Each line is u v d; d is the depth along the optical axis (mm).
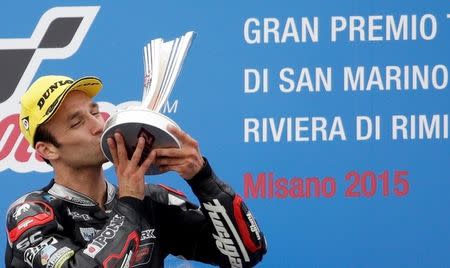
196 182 9781
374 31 14727
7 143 14930
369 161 14766
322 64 14742
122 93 14883
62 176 9852
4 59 14844
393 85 14734
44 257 9164
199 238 10383
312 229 14805
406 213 14758
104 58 14883
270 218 14828
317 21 14734
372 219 14789
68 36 14883
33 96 9766
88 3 14852
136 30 14844
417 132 14742
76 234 9688
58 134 9711
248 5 14750
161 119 9086
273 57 14766
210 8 14773
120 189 9398
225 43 14758
